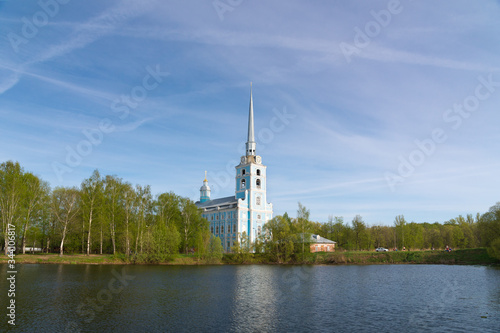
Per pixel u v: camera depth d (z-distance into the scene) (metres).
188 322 32.41
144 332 29.22
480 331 30.41
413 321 33.56
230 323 32.22
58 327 30.30
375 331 30.17
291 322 32.81
